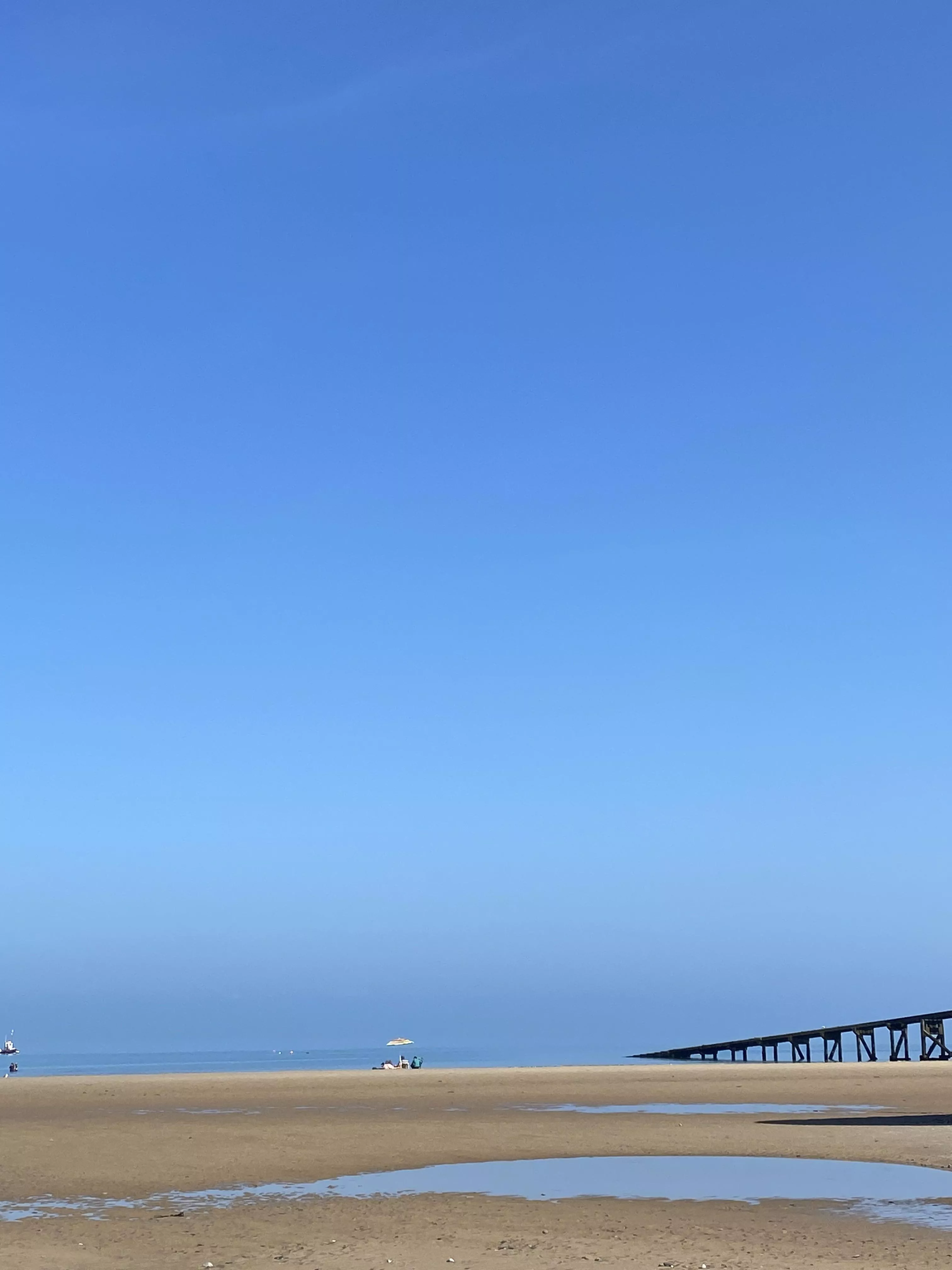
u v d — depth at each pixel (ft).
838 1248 70.74
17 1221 81.97
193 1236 75.92
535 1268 65.05
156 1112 167.43
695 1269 64.64
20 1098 194.80
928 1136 132.26
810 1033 412.57
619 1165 111.24
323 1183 100.22
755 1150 121.49
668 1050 542.16
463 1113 163.84
